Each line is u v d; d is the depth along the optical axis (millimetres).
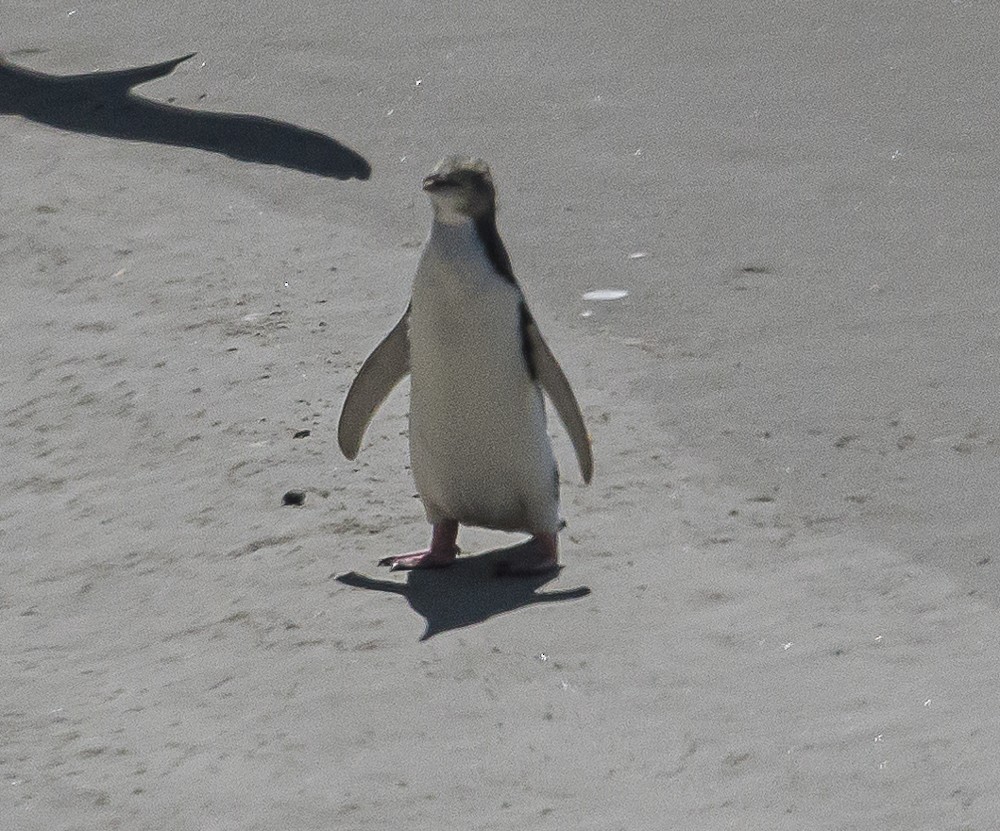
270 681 9438
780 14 22484
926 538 10656
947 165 17609
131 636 10258
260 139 19562
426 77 20875
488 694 9078
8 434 13438
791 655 9273
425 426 10406
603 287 15312
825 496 11352
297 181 18422
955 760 8125
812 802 7879
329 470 12258
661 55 21203
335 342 14570
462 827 7898
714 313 14641
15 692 9680
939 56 20688
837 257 15664
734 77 20375
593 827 7801
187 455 12734
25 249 17172
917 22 21938
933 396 12797
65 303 15898
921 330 14031
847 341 13914
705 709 8781
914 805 7801
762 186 17406
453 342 10008
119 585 10930
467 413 10180
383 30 22594
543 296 15203
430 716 8906
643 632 9633
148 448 12938
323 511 11633
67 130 20344
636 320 14609
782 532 10867
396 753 8594
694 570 10391
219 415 13320
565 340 14242
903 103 19344
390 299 15430
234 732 8945
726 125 19016
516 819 7926
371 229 17141
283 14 23484
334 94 20625
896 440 12125
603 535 10953
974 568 10211
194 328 15070
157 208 17938
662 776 8211
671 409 12867
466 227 9906
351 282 15891
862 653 9258
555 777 8273
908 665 9102
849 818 7727
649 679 9109
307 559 10953
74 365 14562
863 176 17500
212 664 9719
